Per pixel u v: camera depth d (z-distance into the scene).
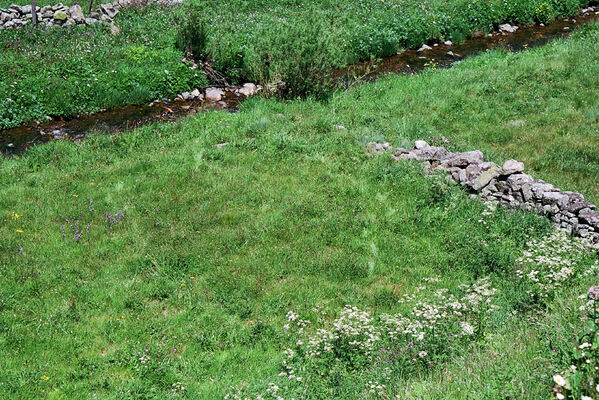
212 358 7.20
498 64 20.89
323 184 12.12
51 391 6.50
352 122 15.89
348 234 10.25
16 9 23.52
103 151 13.91
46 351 7.19
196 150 13.81
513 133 14.91
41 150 13.81
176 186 12.08
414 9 27.83
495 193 11.30
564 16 30.61
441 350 6.68
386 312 8.02
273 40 18.45
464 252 9.48
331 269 9.20
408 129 15.08
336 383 6.36
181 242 9.91
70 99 17.53
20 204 11.16
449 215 10.60
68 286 8.60
